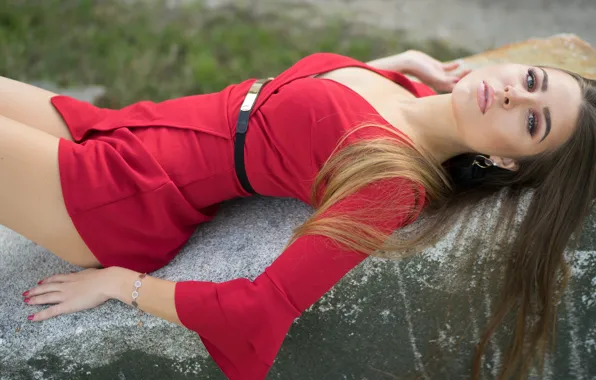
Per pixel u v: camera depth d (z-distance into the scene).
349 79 1.84
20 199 1.60
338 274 1.56
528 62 2.43
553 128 1.62
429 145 1.79
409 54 2.24
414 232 1.71
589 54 2.48
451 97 1.71
